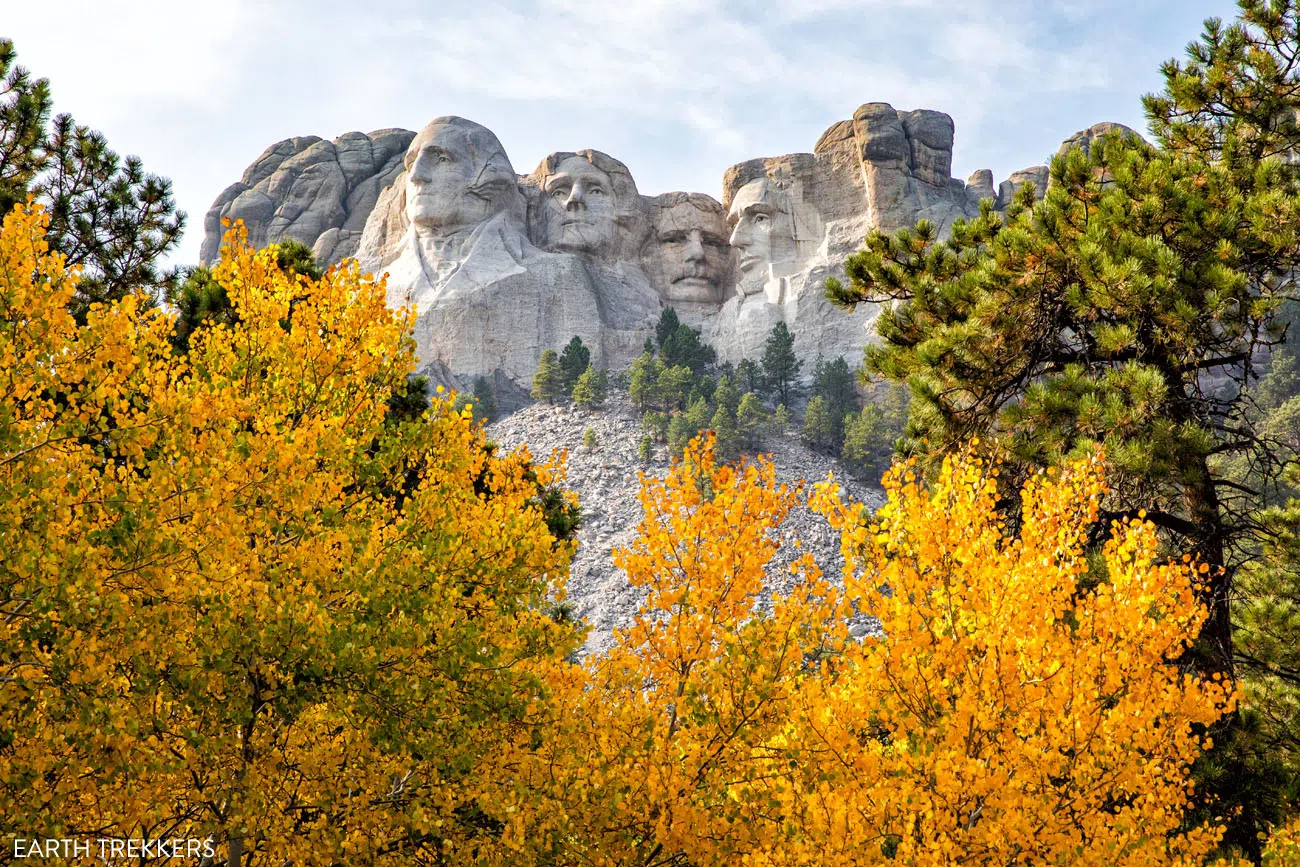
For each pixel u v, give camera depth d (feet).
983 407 44.45
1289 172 43.01
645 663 23.95
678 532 24.13
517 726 24.25
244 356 26.22
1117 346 38.42
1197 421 39.99
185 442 20.85
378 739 22.94
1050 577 21.95
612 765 23.32
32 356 19.17
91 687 19.51
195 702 20.85
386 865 23.59
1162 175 41.81
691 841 22.04
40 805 19.12
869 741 22.88
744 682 22.79
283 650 21.53
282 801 23.00
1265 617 45.96
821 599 23.40
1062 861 20.26
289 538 24.03
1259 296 39.52
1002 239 43.93
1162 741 21.80
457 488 26.68
